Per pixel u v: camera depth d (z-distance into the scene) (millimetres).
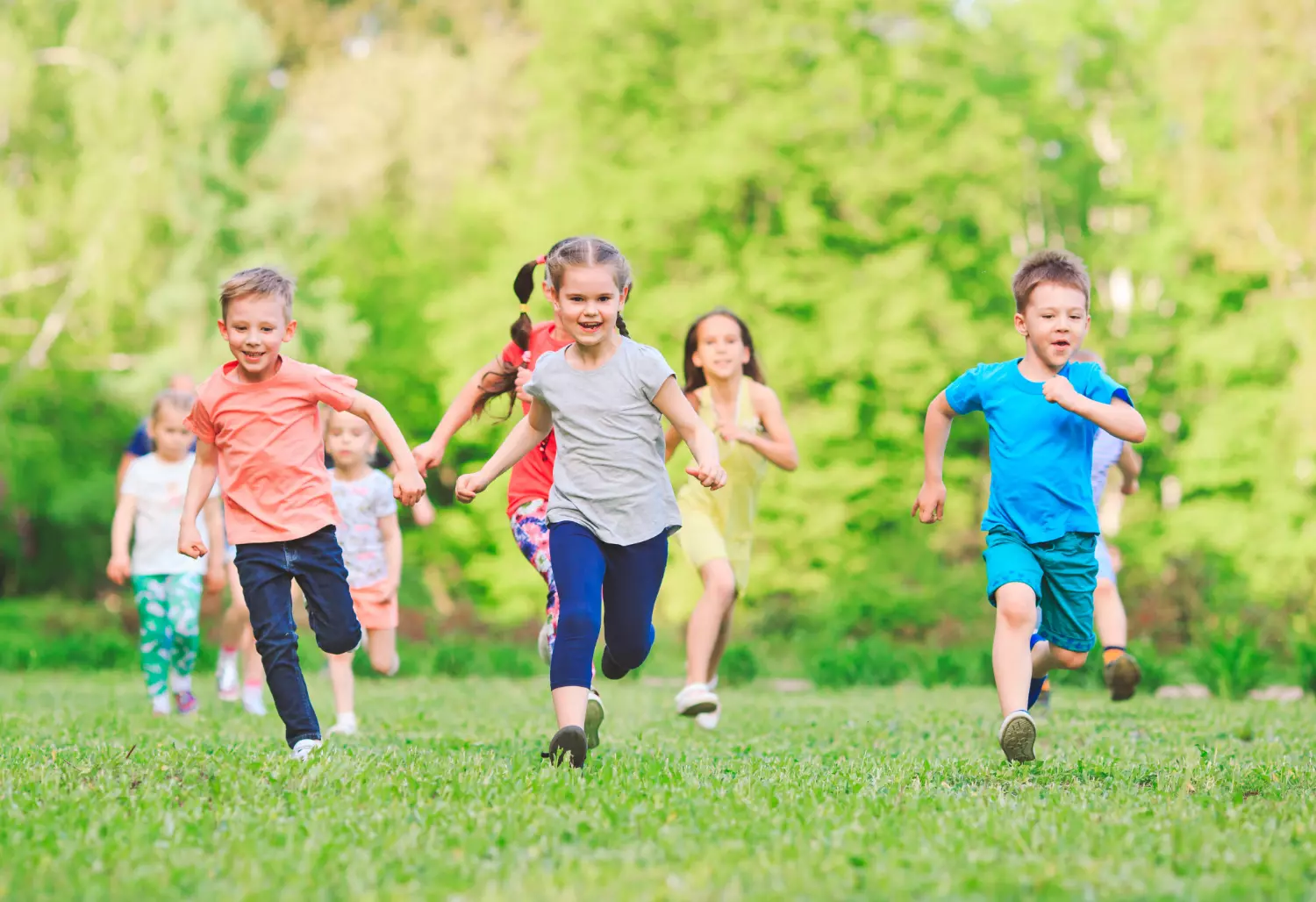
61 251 37625
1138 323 37562
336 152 43062
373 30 51531
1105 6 40625
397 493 7895
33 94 36562
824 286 32031
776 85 32844
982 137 32906
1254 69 31016
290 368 8008
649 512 7438
